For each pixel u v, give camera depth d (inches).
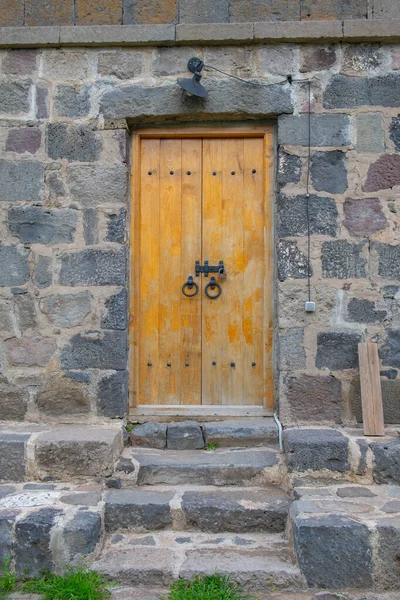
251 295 153.6
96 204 148.5
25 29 149.3
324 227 145.5
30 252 148.9
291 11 149.2
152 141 155.9
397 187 145.3
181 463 134.3
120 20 150.6
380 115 146.2
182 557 111.3
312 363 144.5
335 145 146.3
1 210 149.4
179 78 148.9
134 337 152.8
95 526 111.6
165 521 121.6
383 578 105.0
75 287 148.1
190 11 150.1
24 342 148.4
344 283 144.9
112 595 103.6
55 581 104.7
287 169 146.4
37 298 148.4
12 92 150.8
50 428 142.9
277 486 132.7
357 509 113.4
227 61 148.9
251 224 154.0
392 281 144.5
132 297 152.9
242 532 121.4
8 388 148.3
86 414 147.3
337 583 105.2
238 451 141.9
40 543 108.3
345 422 143.9
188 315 154.3
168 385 153.8
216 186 154.8
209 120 152.5
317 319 144.9
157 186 155.0
